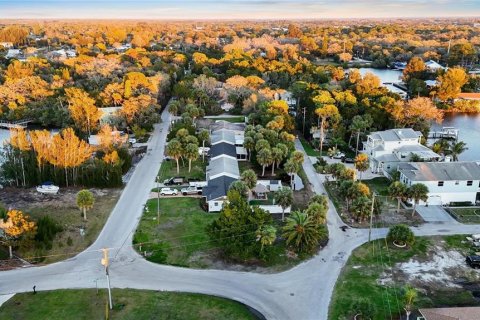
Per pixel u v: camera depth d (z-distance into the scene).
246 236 57.81
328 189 84.38
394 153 94.12
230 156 95.12
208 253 61.22
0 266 57.12
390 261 59.62
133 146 107.88
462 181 77.44
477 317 44.69
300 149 109.62
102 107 127.75
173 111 131.25
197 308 49.62
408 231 62.34
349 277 55.88
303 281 54.97
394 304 50.38
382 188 84.62
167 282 54.53
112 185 83.69
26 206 75.25
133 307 49.56
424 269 57.88
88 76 163.25
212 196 74.38
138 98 120.44
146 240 64.44
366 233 67.25
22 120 128.00
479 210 75.44
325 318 48.16
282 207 69.19
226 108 143.25
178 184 85.31
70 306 49.56
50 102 130.50
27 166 83.94
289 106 144.12
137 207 75.44
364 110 121.44
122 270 56.91
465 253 61.69
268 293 52.53
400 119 115.94
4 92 132.62
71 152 83.75
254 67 185.75
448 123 139.62
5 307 49.12
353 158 101.69
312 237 60.06
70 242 62.72
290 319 48.00
